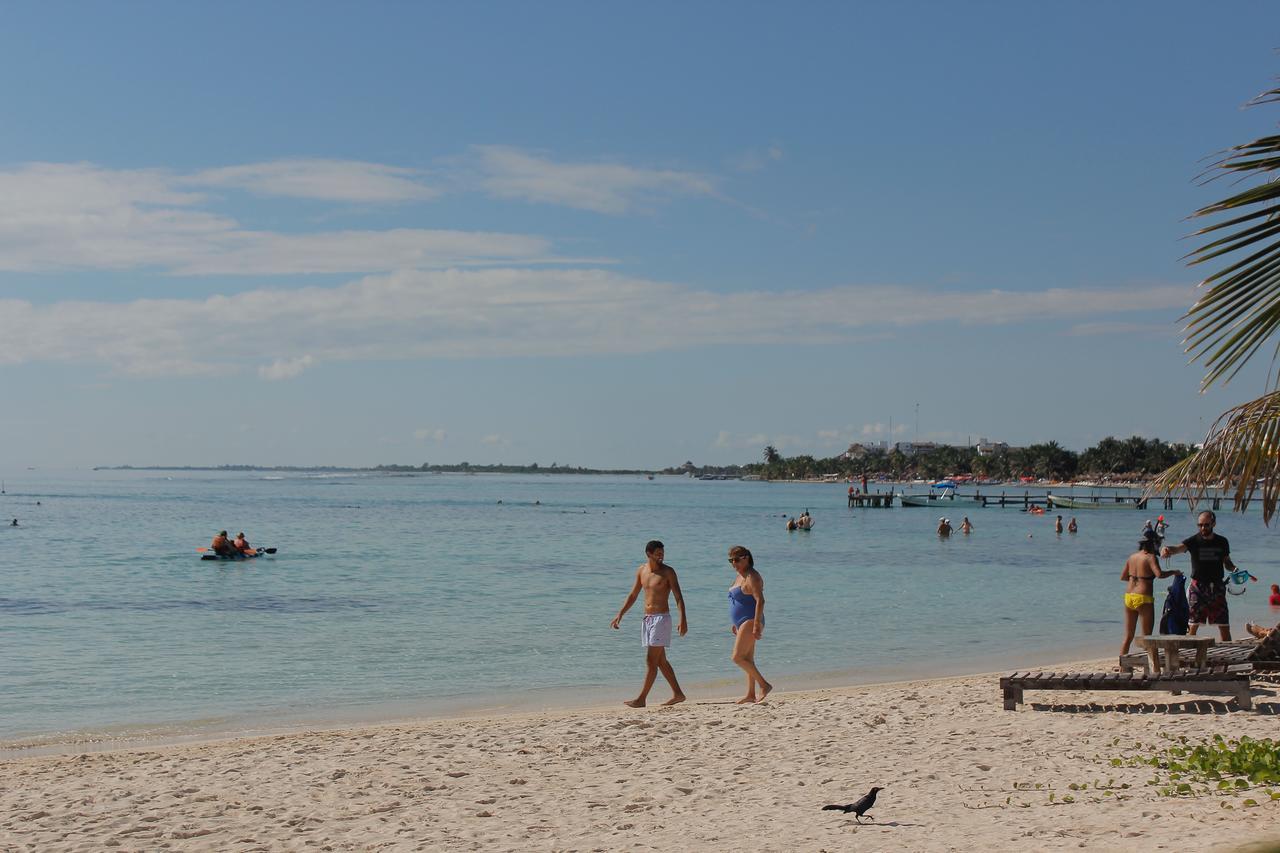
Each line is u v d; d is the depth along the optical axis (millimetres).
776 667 19516
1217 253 5438
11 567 42031
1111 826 7059
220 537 46375
